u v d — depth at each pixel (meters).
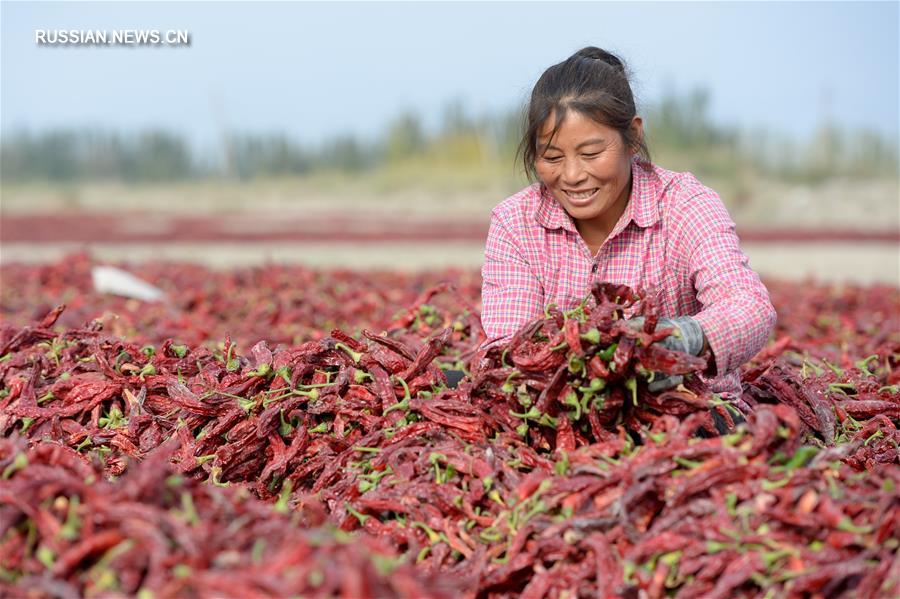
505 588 3.06
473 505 3.39
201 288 10.60
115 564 2.57
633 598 2.82
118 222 31.84
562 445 3.56
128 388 4.36
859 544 2.82
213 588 2.39
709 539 2.86
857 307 10.37
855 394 4.80
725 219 4.13
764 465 3.01
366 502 3.45
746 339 3.67
